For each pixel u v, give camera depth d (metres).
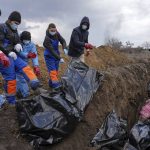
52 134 3.83
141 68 6.90
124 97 5.46
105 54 7.80
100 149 4.28
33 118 3.81
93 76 4.61
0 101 4.14
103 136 4.34
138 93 6.03
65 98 4.08
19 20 4.08
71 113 3.97
